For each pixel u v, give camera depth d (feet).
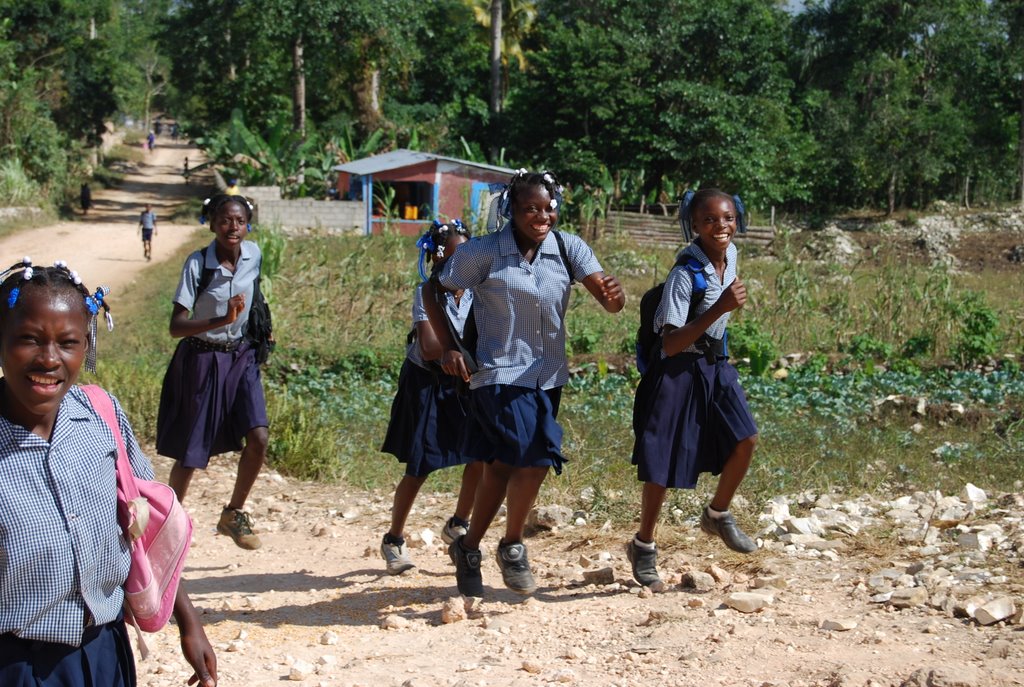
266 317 20.42
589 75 115.85
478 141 137.08
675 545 20.68
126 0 285.64
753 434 16.74
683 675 13.11
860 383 39.14
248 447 20.03
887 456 28.84
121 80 173.47
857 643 13.84
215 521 25.81
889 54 147.64
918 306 52.21
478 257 15.83
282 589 19.47
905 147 132.77
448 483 28.55
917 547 19.08
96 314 9.25
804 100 140.56
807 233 116.78
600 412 35.94
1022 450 29.17
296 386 41.32
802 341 50.31
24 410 8.57
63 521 8.60
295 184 124.77
